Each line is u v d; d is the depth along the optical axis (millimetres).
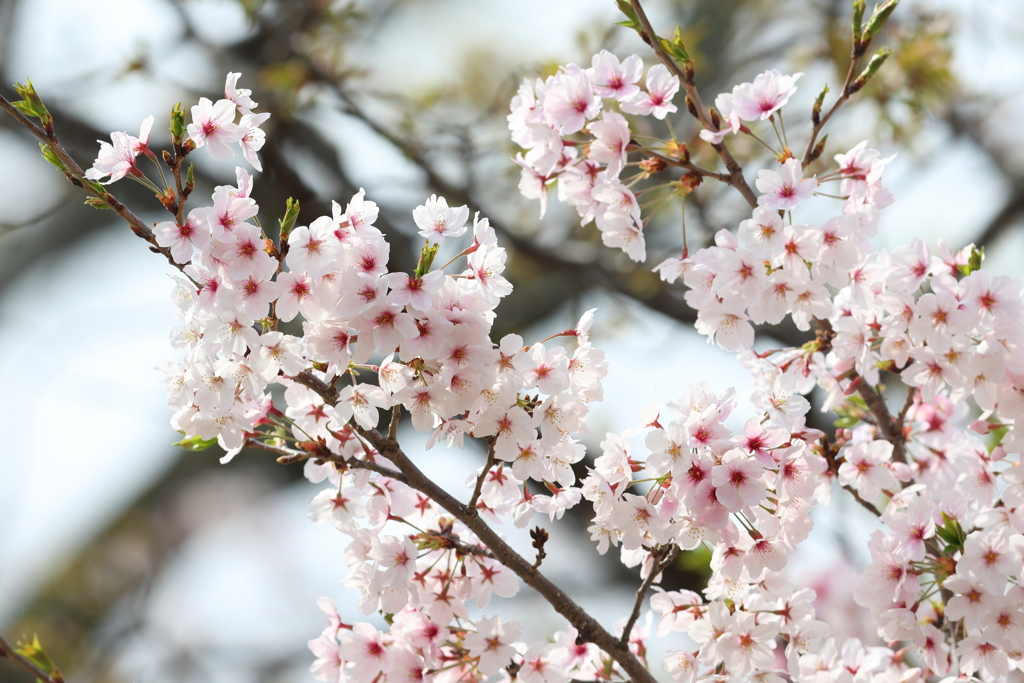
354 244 3400
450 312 3393
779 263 3488
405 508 3500
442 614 3467
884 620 3504
